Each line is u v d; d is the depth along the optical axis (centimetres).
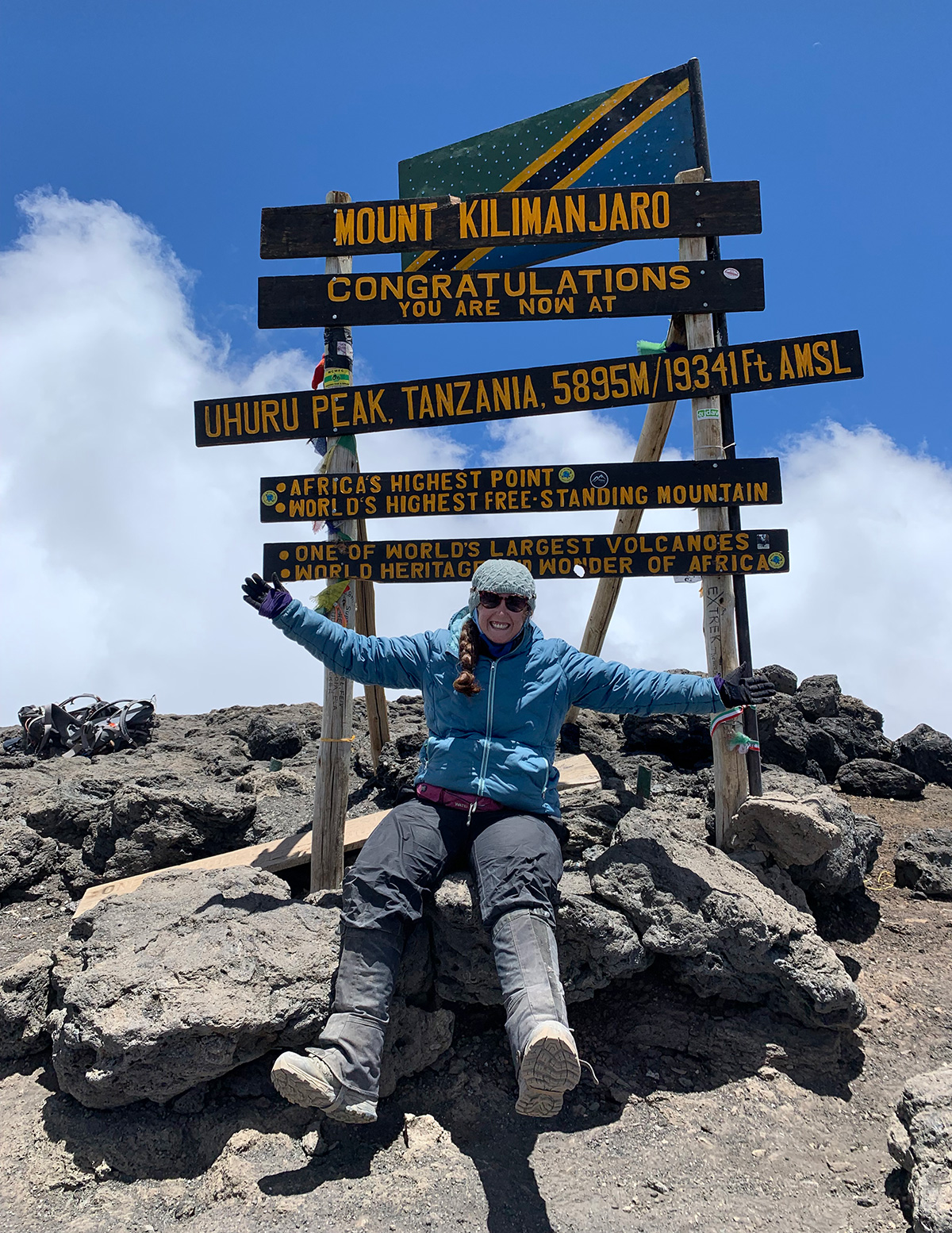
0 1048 401
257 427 506
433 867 373
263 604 390
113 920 411
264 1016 361
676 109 538
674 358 495
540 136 572
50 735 868
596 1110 375
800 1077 393
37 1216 324
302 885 520
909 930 500
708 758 647
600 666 404
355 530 505
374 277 503
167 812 557
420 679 409
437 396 502
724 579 489
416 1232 309
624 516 597
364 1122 329
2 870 563
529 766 381
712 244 520
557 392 499
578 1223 315
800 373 486
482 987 392
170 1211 325
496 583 379
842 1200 328
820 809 490
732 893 412
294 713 945
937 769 745
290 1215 319
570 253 548
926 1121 319
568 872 440
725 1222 317
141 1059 347
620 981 425
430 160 604
